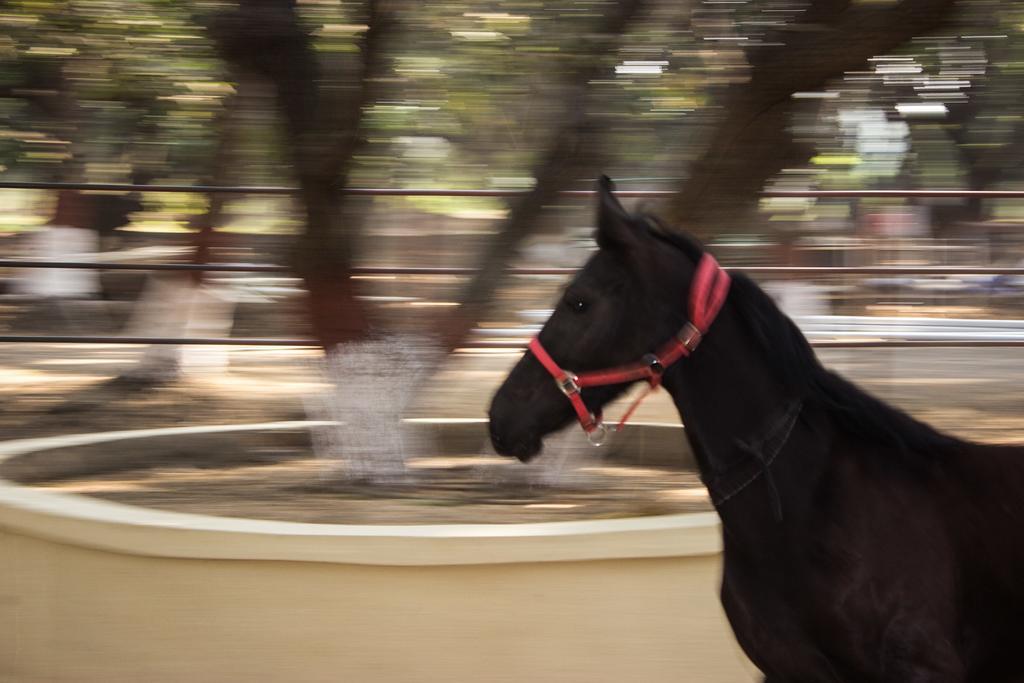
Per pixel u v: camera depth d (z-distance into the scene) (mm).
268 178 7473
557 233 6391
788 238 8102
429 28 5840
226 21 5434
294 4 5496
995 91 6543
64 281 11391
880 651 2982
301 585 4039
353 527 4117
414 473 5977
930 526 3021
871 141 8062
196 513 5082
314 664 4055
